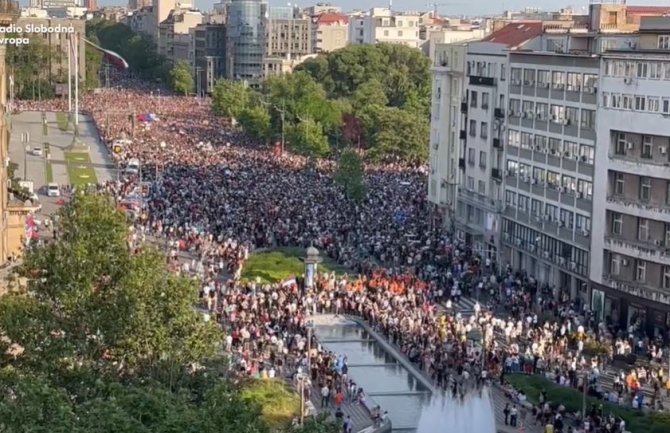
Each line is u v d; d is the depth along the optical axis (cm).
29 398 5569
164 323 7638
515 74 17188
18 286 8712
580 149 14962
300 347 11444
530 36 17712
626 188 13825
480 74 18700
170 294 7750
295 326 12262
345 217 18750
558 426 9556
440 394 10319
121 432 5316
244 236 16875
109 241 7894
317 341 11906
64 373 7100
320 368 10894
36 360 7169
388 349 12062
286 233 17038
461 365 11169
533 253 16175
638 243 13488
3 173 12344
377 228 17975
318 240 16712
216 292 13188
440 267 15500
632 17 18238
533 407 10081
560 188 15550
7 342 7419
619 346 11800
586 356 11606
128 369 7400
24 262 7969
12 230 13162
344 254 15912
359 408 10181
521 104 16938
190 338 7656
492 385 10812
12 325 7338
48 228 15800
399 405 10500
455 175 19725
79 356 7325
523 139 16850
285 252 16012
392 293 13650
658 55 13238
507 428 9750
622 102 13875
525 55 16838
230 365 8625
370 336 12631
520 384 10538
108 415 5366
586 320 13412
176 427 5428
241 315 12256
